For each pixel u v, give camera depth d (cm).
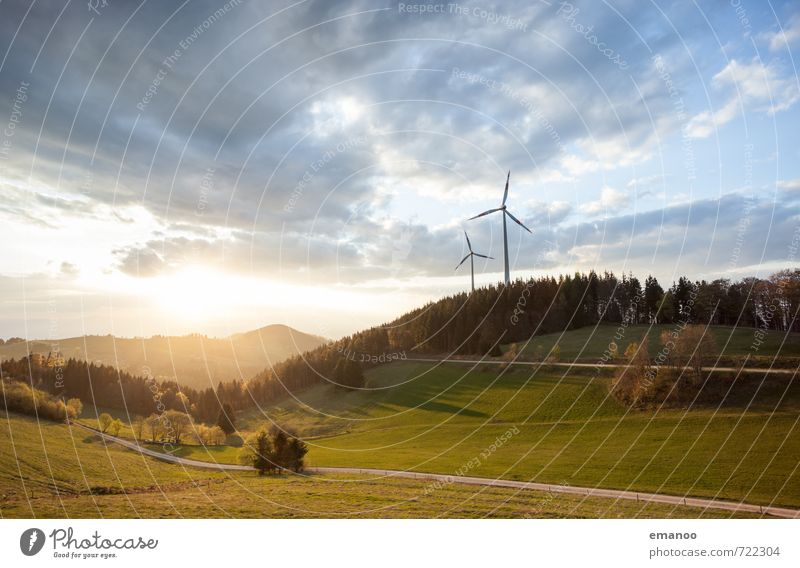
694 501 3369
